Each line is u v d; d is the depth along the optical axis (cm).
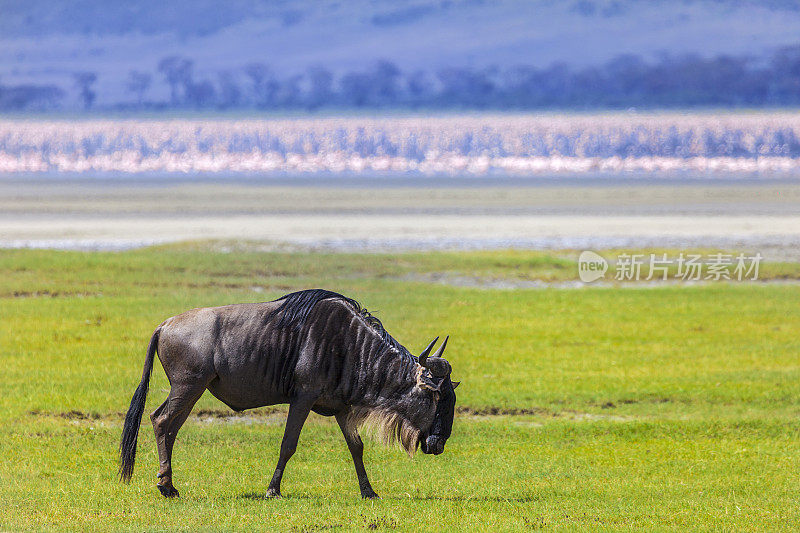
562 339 6931
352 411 3469
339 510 3319
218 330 3378
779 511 3428
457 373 5828
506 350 6506
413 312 7781
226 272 9662
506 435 4575
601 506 3478
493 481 3809
